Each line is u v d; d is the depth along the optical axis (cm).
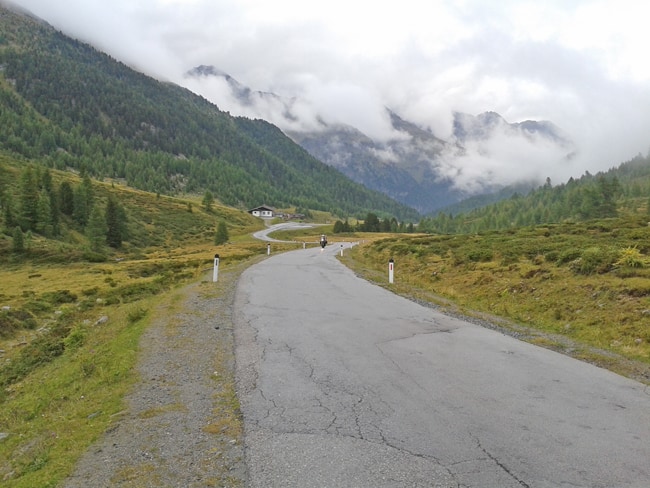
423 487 421
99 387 779
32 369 1337
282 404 637
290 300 1572
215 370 800
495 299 1648
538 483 428
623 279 1470
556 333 1177
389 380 738
